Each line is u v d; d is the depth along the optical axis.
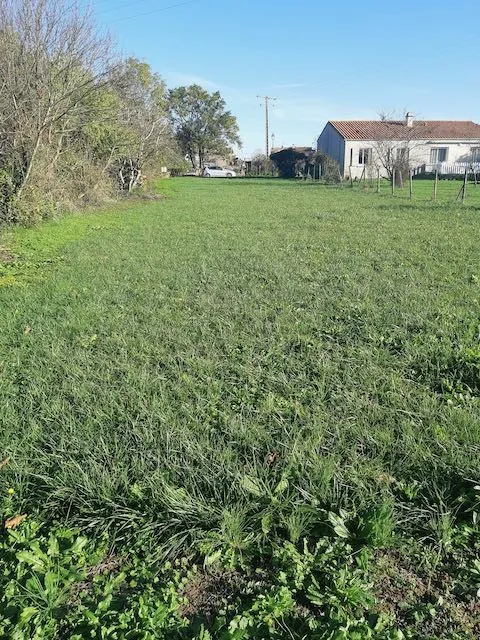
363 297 6.85
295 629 2.26
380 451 3.40
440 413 3.79
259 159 64.25
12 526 2.91
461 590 2.45
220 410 4.02
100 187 22.48
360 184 37.72
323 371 4.54
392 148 35.09
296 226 14.51
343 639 2.11
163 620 2.28
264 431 3.62
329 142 53.66
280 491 2.98
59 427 3.79
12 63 14.57
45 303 7.02
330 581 2.47
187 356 5.03
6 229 13.38
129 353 5.23
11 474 3.28
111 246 11.57
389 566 2.59
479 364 4.41
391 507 2.81
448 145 47.88
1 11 14.70
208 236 12.82
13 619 2.32
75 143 20.72
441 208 18.72
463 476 3.07
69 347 5.39
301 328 5.68
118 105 20.41
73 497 3.04
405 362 4.73
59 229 14.38
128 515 2.89
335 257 9.66
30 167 14.74
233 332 5.68
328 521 2.82
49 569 2.58
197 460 3.29
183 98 78.88
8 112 14.52
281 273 8.31
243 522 2.82
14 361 5.04
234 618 2.28
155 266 9.26
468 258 9.30
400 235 12.24
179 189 35.47
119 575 2.59
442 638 2.21
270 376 4.47
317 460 3.21
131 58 22.53
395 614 2.34
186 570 2.63
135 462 3.27
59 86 15.43
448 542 2.69
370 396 4.18
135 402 4.10
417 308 6.21
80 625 2.30
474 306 6.35
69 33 15.60
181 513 2.84
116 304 6.97
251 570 2.63
